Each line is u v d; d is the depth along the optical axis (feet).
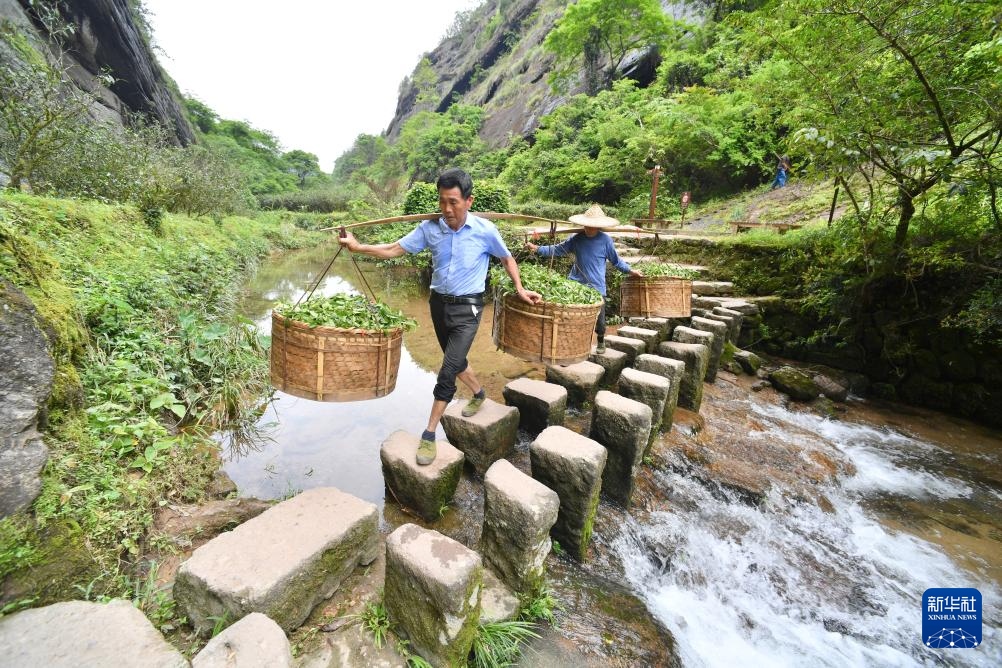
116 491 6.56
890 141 13.24
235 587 4.98
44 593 4.91
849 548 9.36
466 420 9.81
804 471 11.61
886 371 16.92
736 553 8.97
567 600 7.18
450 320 8.20
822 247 18.40
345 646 5.49
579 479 7.73
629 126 54.39
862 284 16.46
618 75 73.87
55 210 15.03
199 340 12.94
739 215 33.96
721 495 10.53
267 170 173.99
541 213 49.83
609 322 22.47
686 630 7.13
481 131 123.34
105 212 18.97
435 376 16.15
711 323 16.28
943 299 15.14
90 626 4.29
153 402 9.41
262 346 14.88
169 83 93.97
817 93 14.35
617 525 9.16
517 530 6.55
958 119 12.48
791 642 7.18
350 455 10.59
